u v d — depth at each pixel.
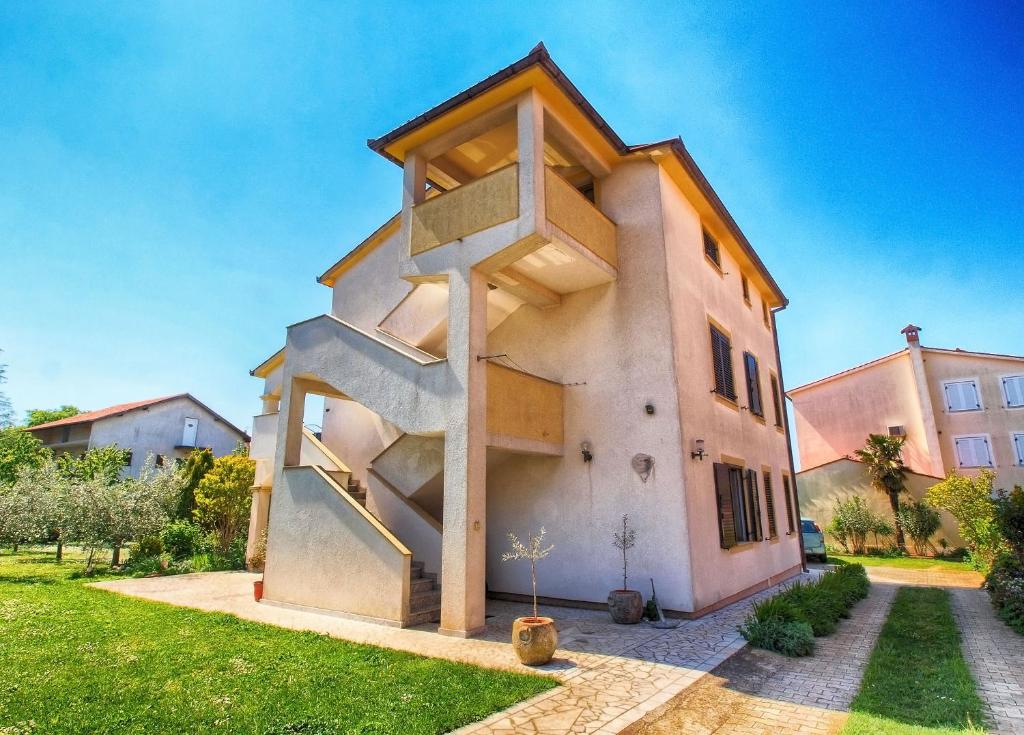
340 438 16.97
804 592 9.37
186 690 5.32
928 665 6.52
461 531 8.03
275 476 11.16
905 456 27.20
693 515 9.61
